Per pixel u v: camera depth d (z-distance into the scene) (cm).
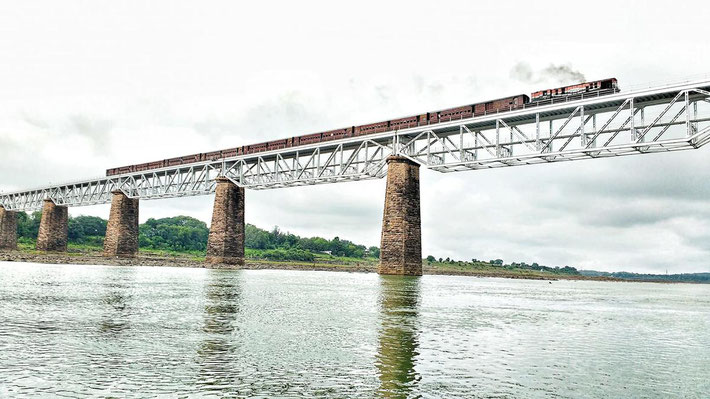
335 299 3588
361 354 1609
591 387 1330
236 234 9975
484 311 3153
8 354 1466
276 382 1256
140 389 1170
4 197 15775
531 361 1622
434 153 7081
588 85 5816
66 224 14138
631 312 3634
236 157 9856
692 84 4988
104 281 4853
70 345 1617
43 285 4072
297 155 8906
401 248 7288
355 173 8069
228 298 3422
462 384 1298
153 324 2102
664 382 1416
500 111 6538
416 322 2439
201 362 1438
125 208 11856
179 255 17125
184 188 11400
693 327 2795
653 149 5353
